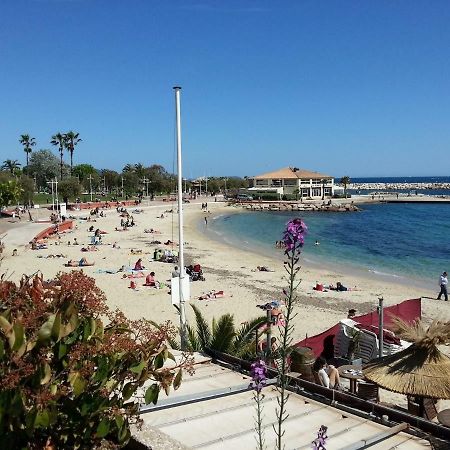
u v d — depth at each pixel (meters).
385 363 9.06
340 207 125.06
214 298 28.75
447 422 8.44
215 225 82.19
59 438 3.45
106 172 147.00
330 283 35.12
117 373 3.73
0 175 82.62
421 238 67.12
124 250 49.62
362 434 5.65
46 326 3.20
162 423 5.72
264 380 3.54
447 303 29.59
